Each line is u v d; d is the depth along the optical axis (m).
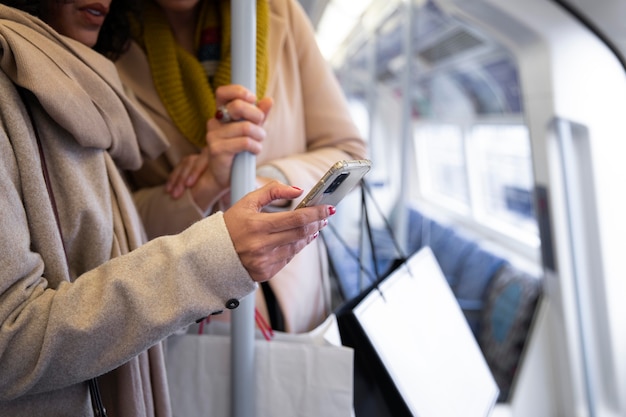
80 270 0.73
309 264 1.09
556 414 2.61
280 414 0.87
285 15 1.12
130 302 0.61
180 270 0.61
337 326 0.92
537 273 3.33
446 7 2.16
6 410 0.65
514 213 4.55
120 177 0.82
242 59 0.86
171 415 0.84
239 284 0.62
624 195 2.08
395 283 1.05
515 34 2.04
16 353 0.59
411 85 2.97
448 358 1.09
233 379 0.86
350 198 4.48
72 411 0.70
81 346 0.60
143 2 1.04
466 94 4.98
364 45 5.55
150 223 1.00
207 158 0.96
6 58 0.63
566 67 1.94
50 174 0.70
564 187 2.08
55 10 0.79
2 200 0.58
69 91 0.67
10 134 0.64
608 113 2.01
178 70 1.01
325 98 1.17
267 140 1.04
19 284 0.60
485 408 1.14
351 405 0.85
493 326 3.40
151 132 0.88
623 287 2.16
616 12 1.68
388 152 7.18
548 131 2.09
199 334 0.91
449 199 6.40
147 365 0.78
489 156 4.99
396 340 0.96
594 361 2.23
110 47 0.96
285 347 0.86
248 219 0.62
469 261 4.34
